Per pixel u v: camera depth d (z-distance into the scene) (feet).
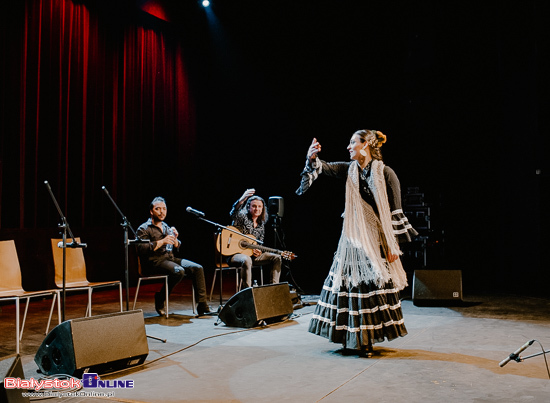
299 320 15.80
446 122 31.30
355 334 11.03
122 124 25.91
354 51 31.65
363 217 11.30
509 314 16.93
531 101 26.99
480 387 9.11
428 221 29.76
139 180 26.73
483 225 30.42
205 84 31.42
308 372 10.18
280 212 18.83
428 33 30.81
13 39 20.71
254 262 18.16
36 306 19.20
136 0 26.37
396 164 32.55
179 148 29.68
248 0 29.68
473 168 30.71
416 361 10.92
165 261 16.70
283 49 32.17
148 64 27.58
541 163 26.53
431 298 18.65
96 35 24.59
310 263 33.60
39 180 21.76
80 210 23.36
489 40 29.66
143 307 18.83
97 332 9.78
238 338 13.30
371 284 11.23
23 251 20.62
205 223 30.83
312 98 32.86
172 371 10.32
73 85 23.41
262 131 32.89
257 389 9.13
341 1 29.99
